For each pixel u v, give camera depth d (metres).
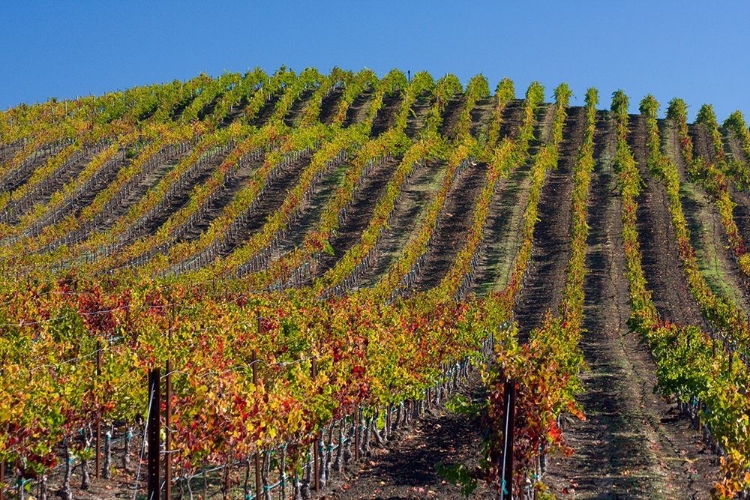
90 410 16.72
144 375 17.11
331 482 18.44
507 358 14.53
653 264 55.69
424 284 52.06
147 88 102.94
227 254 55.44
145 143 77.38
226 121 94.44
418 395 23.34
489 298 40.06
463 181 73.69
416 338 25.33
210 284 41.19
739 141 89.44
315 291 42.16
